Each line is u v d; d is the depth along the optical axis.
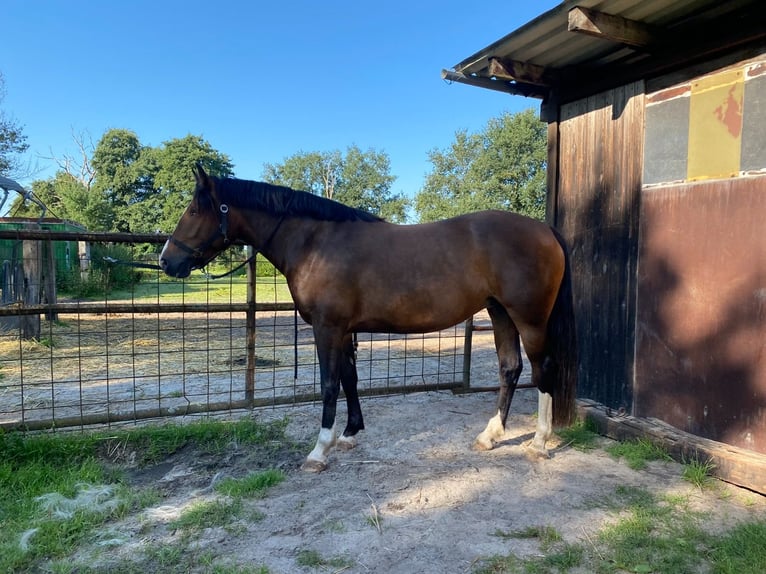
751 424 2.77
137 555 2.12
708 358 2.97
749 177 2.73
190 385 4.95
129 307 3.50
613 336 3.61
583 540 2.20
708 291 2.95
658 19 2.90
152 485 2.81
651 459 3.06
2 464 2.84
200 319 10.40
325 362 2.98
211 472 2.98
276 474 2.84
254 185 3.11
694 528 2.26
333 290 2.91
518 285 2.89
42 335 7.69
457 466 3.01
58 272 10.55
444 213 26.58
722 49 2.80
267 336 8.41
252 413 3.95
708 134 2.93
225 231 3.06
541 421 3.13
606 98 3.61
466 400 4.43
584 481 2.79
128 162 37.72
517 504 2.53
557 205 4.11
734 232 2.80
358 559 2.07
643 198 3.34
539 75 3.71
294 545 2.18
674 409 3.19
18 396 4.54
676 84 3.11
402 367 5.95
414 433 3.59
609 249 3.61
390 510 2.48
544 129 24.39
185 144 35.25
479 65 3.74
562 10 2.85
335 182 51.12
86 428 3.53
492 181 24.45
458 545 2.17
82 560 2.08
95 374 5.45
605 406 3.68
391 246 2.94
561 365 3.08
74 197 31.45
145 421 3.75
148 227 34.88
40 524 2.30
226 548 2.16
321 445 2.98
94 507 2.48
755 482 2.58
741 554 2.07
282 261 3.12
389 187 50.84
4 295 7.32
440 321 2.99
